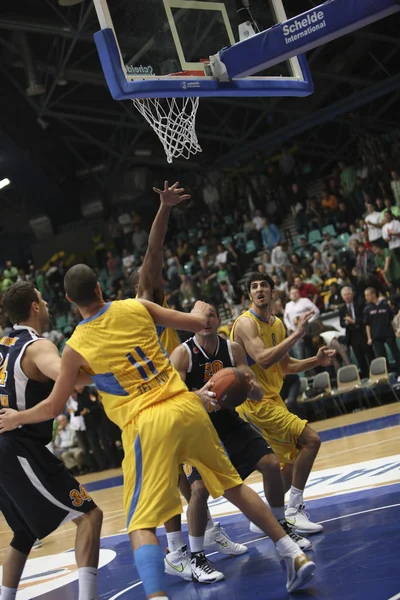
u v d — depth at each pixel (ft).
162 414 10.43
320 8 17.84
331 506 16.78
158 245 13.34
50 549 21.88
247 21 20.53
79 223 73.72
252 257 57.57
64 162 69.26
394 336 40.22
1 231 77.51
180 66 19.08
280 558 13.15
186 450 10.68
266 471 13.66
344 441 29.32
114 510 26.66
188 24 19.57
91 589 11.03
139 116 63.57
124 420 10.66
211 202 65.21
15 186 69.97
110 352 10.66
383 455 22.90
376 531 13.15
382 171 50.70
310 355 42.52
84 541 11.27
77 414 46.42
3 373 11.78
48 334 61.00
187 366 13.76
